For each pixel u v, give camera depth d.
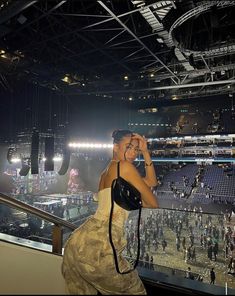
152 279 1.90
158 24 8.84
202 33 10.62
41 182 22.94
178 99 22.16
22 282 1.86
